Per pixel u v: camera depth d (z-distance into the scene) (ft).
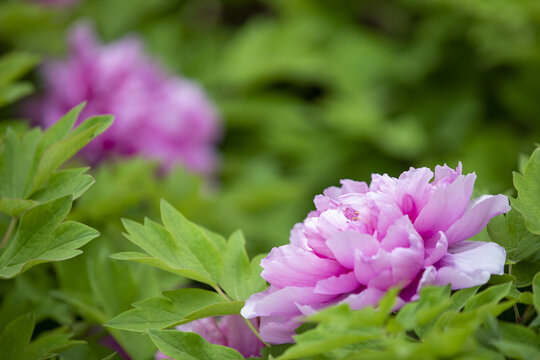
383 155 8.30
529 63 7.13
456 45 7.69
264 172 8.16
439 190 2.99
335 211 3.08
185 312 3.24
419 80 8.20
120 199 4.09
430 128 8.02
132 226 3.28
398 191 3.05
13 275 3.13
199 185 4.73
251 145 8.85
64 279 3.91
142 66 6.10
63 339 3.36
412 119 8.12
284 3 9.51
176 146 6.04
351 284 3.01
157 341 3.14
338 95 9.11
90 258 3.91
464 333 2.75
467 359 2.77
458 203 3.02
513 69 7.50
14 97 4.15
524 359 2.82
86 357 3.53
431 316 2.85
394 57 8.80
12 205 3.34
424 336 2.97
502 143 7.60
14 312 3.68
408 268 2.95
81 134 3.33
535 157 3.21
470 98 7.88
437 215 3.02
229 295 3.28
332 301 3.04
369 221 3.05
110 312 3.70
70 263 3.93
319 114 8.97
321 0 9.40
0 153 3.50
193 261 3.28
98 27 8.95
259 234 6.34
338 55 8.98
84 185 3.35
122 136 5.57
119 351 3.91
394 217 3.01
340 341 2.83
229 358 3.16
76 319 3.98
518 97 7.40
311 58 8.89
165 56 9.28
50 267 4.08
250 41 9.10
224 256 3.35
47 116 5.76
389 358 2.81
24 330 3.36
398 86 8.48
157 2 9.22
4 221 3.95
